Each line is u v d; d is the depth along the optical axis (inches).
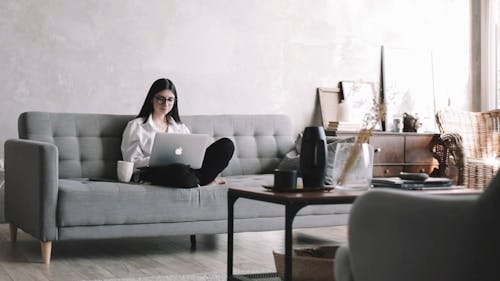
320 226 157.8
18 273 124.5
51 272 125.8
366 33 233.6
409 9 241.0
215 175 154.4
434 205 57.7
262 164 182.9
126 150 160.1
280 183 104.6
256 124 185.5
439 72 246.1
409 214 59.9
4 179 168.2
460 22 249.6
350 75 231.0
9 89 184.7
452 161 216.1
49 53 189.0
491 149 218.2
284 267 98.8
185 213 143.7
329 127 213.9
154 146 147.3
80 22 192.4
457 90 249.1
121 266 132.2
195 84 207.6
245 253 148.6
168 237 170.1
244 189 107.6
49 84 189.2
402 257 61.3
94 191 135.7
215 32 210.1
